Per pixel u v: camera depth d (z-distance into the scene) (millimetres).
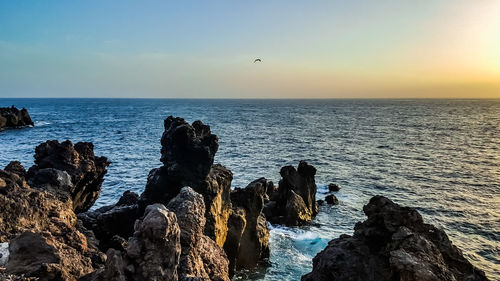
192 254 17375
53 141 28016
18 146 85250
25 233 13703
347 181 55656
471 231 36281
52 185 23922
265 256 29344
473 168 64812
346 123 164000
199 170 24141
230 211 27094
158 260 12344
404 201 45906
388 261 15633
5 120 121312
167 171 25031
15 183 18531
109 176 56375
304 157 75125
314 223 37906
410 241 15445
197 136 27984
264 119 191750
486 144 95625
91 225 25219
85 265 14672
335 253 17094
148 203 25078
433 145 93500
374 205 17547
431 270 13977
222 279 18391
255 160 71188
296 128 139375
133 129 132375
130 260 12273
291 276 26562
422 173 60906
